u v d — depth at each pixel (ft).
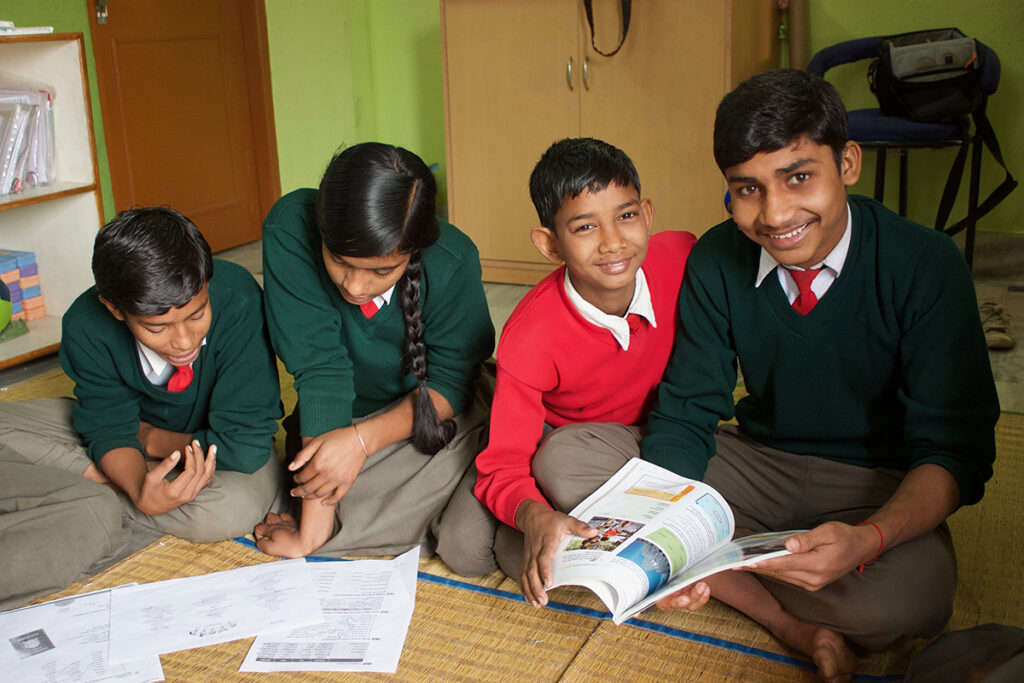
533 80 10.04
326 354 5.09
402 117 13.56
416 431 5.19
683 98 9.42
